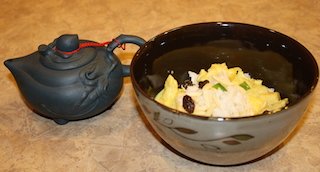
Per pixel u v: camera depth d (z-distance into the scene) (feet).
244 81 0.95
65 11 1.56
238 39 0.97
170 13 1.50
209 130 0.70
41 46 0.95
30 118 1.04
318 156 0.88
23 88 0.96
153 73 0.95
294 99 0.90
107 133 0.98
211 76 0.94
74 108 0.95
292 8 1.50
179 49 0.97
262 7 1.51
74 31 1.41
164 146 0.93
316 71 0.79
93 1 1.63
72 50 0.94
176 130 0.75
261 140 0.73
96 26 1.44
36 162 0.90
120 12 1.53
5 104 1.09
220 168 0.87
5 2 1.66
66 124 1.01
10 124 1.02
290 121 0.73
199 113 0.83
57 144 0.95
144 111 0.80
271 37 0.93
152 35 1.36
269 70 0.97
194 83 0.97
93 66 0.95
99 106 0.98
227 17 1.45
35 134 0.98
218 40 0.98
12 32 1.43
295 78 0.89
